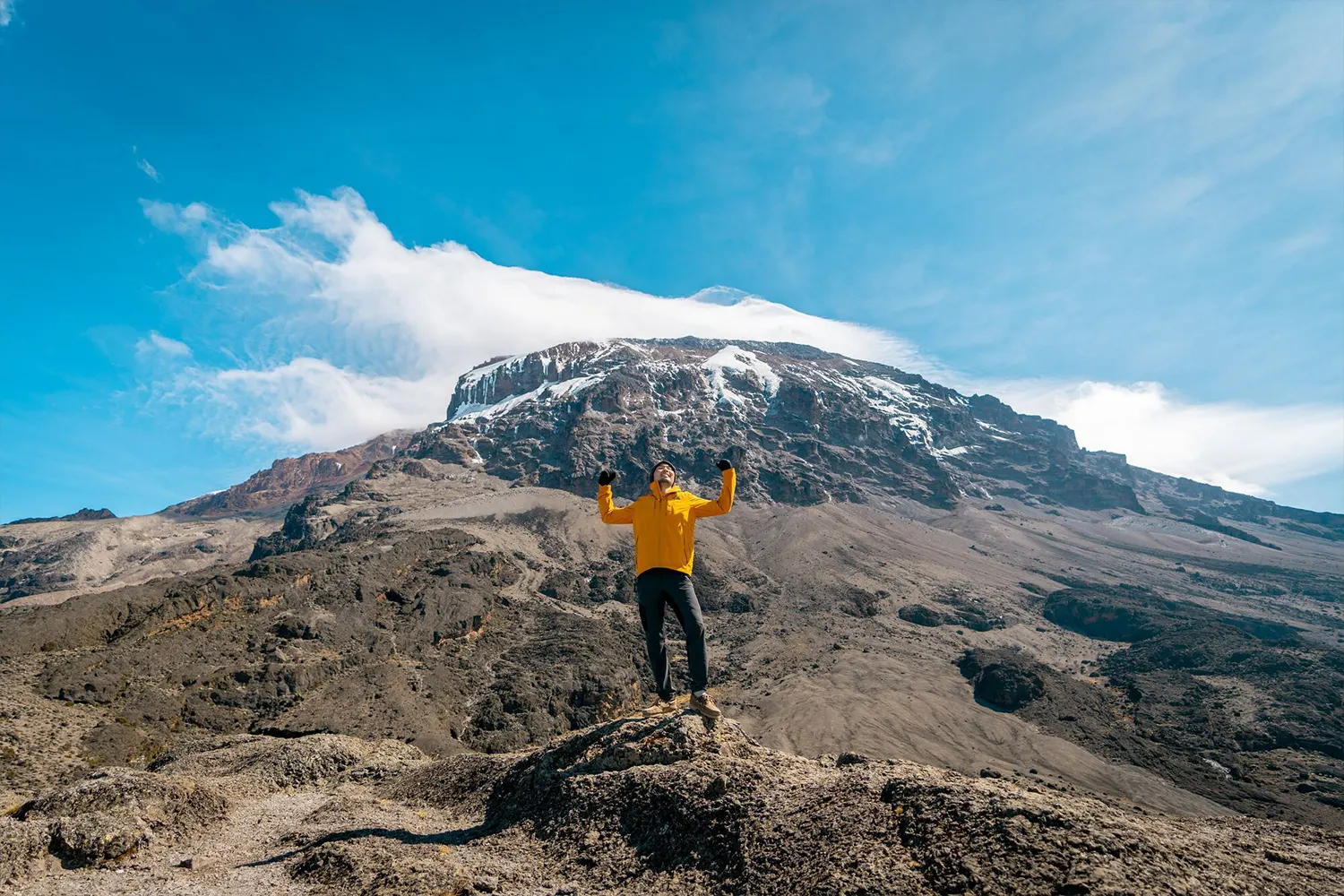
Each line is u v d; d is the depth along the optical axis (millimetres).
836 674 151375
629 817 9164
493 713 106125
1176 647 169000
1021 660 153750
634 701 128875
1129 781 110562
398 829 11555
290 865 10211
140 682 80875
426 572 154250
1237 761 120500
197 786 15008
